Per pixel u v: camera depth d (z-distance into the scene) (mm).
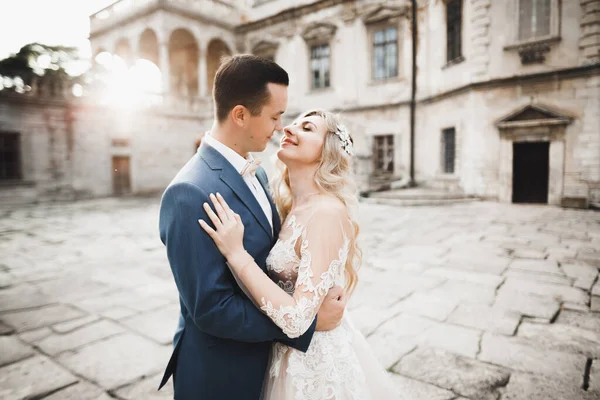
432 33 14094
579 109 10523
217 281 1070
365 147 16172
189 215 1073
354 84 16297
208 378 1203
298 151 1309
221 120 1240
